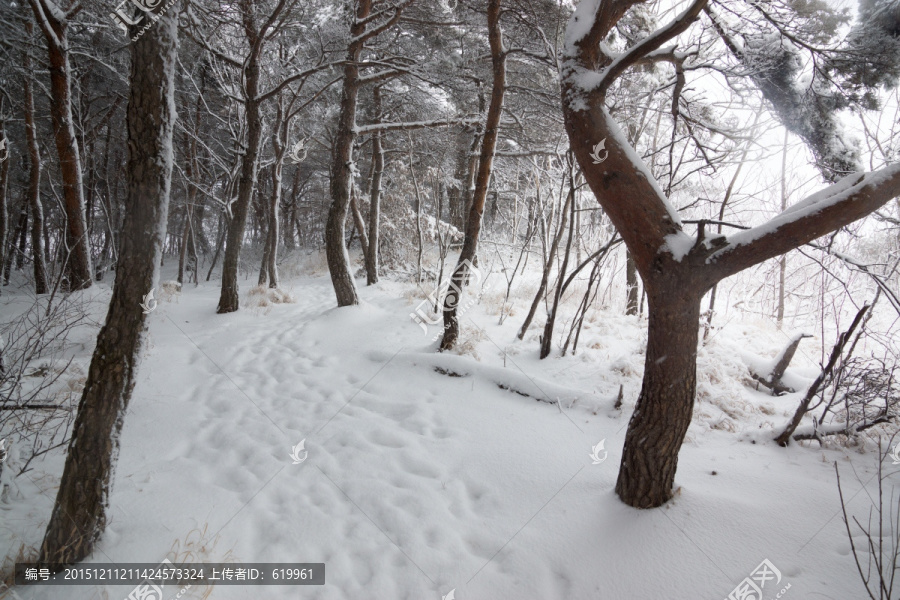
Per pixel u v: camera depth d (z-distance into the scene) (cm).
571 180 648
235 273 932
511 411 513
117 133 1761
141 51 264
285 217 2623
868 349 673
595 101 302
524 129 966
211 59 1066
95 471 284
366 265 1361
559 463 405
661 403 304
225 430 476
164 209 285
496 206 1716
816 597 248
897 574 259
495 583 289
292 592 283
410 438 464
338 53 953
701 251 280
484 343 730
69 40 1235
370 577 297
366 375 628
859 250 765
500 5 612
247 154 911
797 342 591
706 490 341
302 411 526
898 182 249
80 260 926
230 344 741
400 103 1302
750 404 547
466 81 957
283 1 774
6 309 737
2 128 1004
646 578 275
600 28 305
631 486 325
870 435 430
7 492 338
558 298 665
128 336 284
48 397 441
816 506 321
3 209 1107
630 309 980
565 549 308
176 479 388
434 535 331
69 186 920
